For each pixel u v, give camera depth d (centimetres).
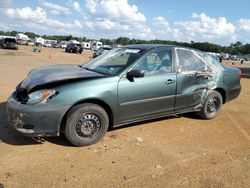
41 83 470
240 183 399
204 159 464
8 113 479
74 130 473
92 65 590
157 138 539
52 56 3247
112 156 457
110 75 511
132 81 521
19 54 3164
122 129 572
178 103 594
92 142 492
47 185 370
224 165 447
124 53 575
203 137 560
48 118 449
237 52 13525
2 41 4100
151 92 545
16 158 434
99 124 496
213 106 668
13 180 376
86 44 8244
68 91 461
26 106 447
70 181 381
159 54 569
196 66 621
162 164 439
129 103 521
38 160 432
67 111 467
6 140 493
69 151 467
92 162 435
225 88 678
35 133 450
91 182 382
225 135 578
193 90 613
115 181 387
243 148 517
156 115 570
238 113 746
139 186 378
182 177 405
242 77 1883
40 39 7494
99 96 482
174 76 577
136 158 455
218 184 392
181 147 506
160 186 380
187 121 648
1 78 1167
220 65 678
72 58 3144
